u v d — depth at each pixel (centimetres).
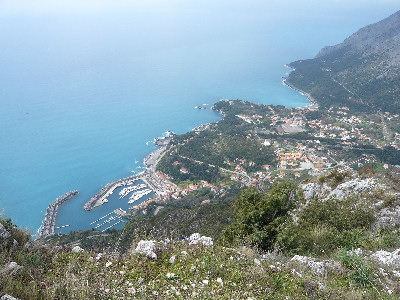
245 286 657
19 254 628
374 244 1140
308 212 1595
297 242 1227
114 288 575
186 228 3784
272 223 1282
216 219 3972
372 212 1498
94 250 751
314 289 713
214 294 600
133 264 677
